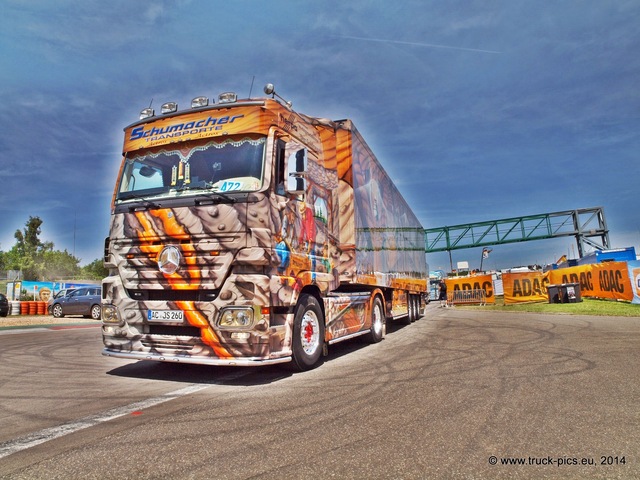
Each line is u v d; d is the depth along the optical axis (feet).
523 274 77.30
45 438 10.87
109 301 18.47
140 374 19.26
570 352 22.89
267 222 16.92
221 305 16.49
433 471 8.85
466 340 29.25
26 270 153.48
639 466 9.07
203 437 10.85
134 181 19.40
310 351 19.99
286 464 9.19
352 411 13.07
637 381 16.17
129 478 8.57
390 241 35.55
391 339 31.99
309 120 22.09
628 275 56.70
